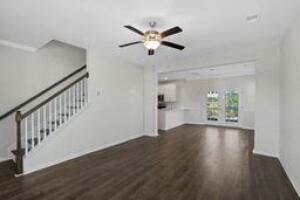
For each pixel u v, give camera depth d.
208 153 4.21
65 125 3.74
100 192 2.46
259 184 2.68
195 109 9.09
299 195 2.33
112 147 4.77
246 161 3.64
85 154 4.14
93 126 4.39
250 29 3.04
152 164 3.52
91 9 2.42
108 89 4.83
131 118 5.73
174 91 8.98
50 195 2.38
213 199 2.28
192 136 6.15
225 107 8.38
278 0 2.17
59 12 2.50
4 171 3.15
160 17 2.63
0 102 3.69
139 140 5.56
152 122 6.16
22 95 4.04
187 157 3.93
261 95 4.02
